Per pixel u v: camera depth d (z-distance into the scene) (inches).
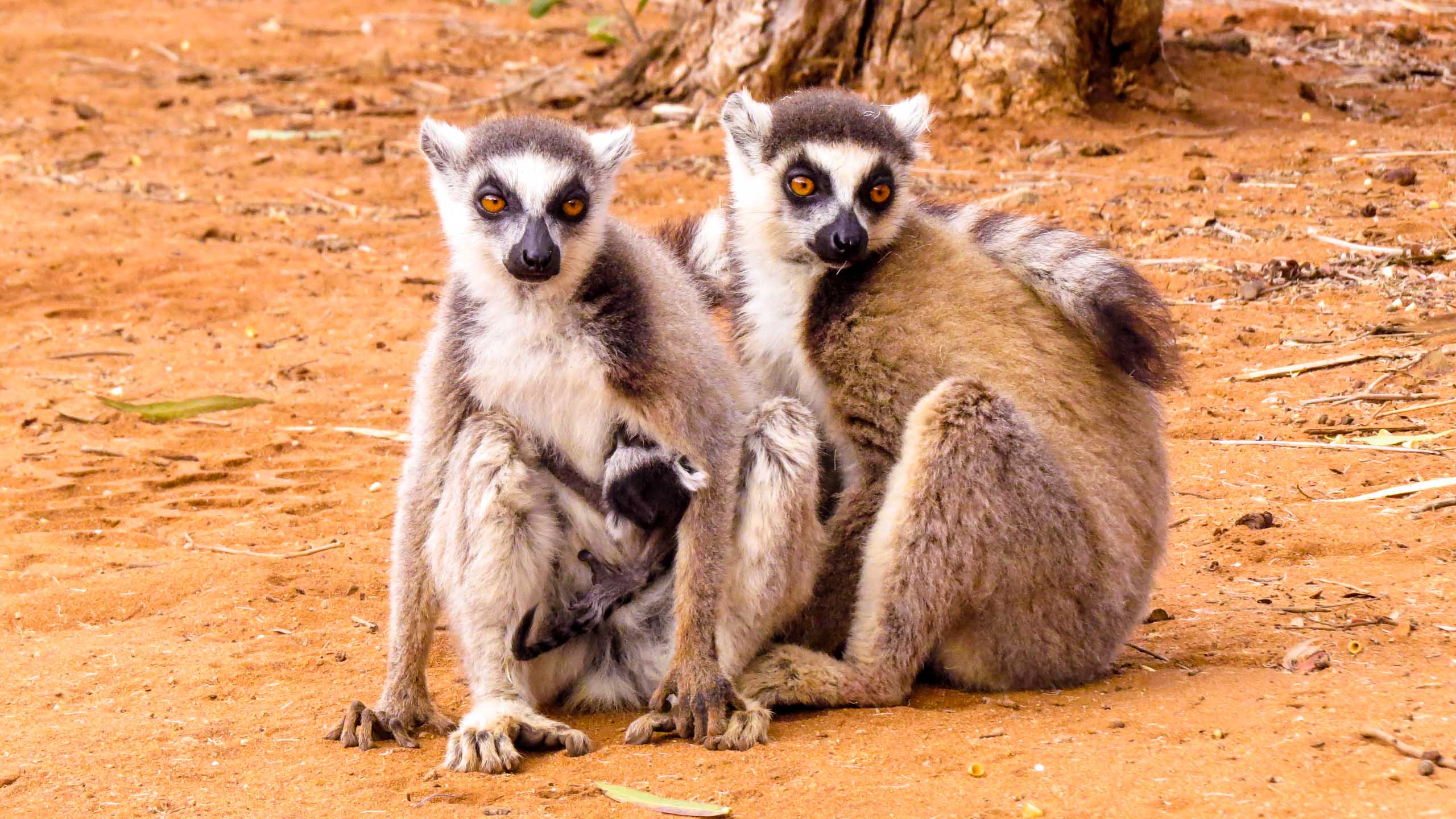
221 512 504.7
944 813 250.4
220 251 844.0
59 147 1091.9
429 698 323.6
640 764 289.9
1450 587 364.8
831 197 374.0
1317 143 880.3
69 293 776.3
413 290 776.9
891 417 340.5
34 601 416.5
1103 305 344.8
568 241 331.0
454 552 313.9
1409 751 256.1
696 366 324.2
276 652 375.9
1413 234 684.7
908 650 319.6
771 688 319.3
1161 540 355.6
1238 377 548.4
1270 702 292.5
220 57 1363.2
